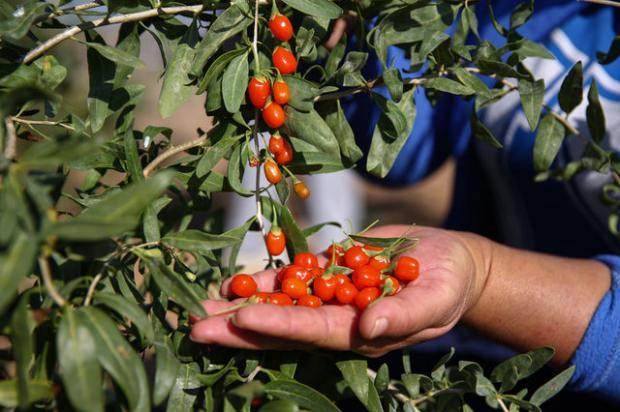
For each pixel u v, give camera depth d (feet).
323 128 1.99
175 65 1.96
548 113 2.27
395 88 1.97
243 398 1.83
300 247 2.08
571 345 2.30
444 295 1.92
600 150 2.28
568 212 2.72
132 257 1.99
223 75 1.95
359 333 1.85
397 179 3.10
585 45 2.60
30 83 1.91
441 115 2.97
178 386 1.87
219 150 1.99
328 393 2.05
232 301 1.96
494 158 2.79
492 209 3.03
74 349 1.60
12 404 1.63
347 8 2.18
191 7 1.98
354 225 6.84
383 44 2.02
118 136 2.05
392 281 1.90
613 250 2.71
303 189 2.07
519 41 2.10
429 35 1.97
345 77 2.01
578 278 2.34
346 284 1.91
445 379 2.06
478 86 2.06
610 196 2.51
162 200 2.01
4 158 1.58
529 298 2.28
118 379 1.61
